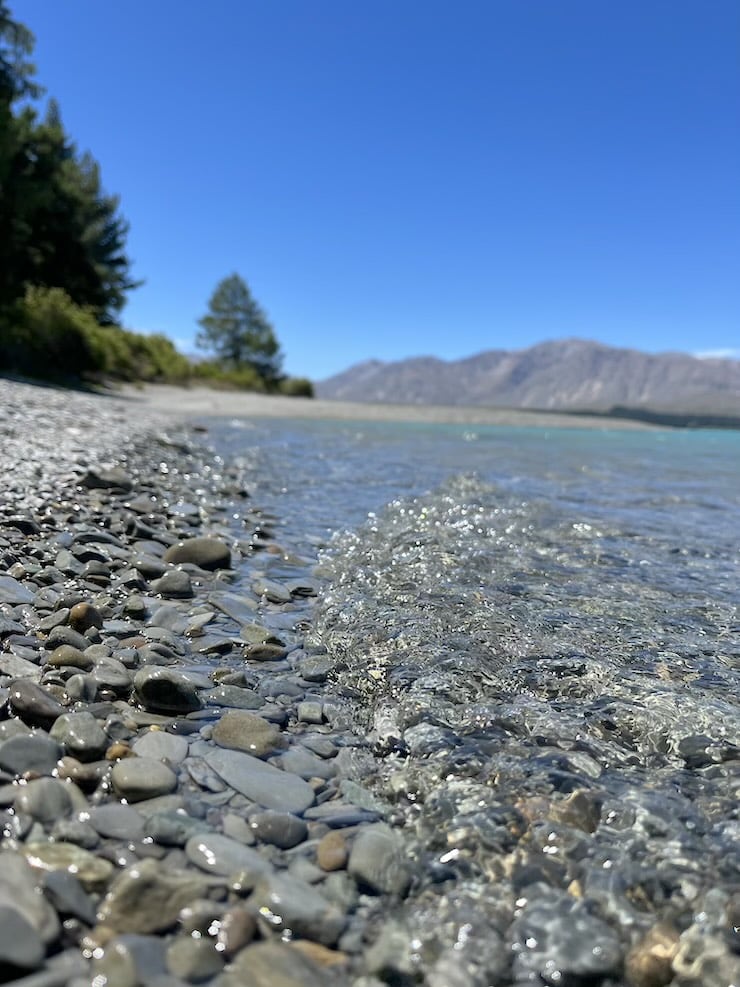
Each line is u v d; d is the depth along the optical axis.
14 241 5.61
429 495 1.42
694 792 0.40
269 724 0.47
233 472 1.70
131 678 0.51
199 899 0.29
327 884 0.32
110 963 0.26
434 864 0.33
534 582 0.83
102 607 0.66
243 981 0.26
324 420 4.52
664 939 0.29
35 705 0.43
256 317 14.21
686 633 0.67
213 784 0.39
